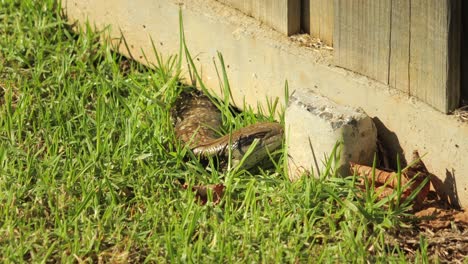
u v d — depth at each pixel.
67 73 12.21
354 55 10.38
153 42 12.33
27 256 9.34
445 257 9.27
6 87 11.91
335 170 10.03
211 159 10.59
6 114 11.30
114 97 11.73
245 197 9.89
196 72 11.69
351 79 10.38
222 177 10.52
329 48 10.84
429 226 9.59
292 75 10.93
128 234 9.54
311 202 9.76
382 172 9.91
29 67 12.32
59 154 10.71
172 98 11.74
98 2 12.81
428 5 9.55
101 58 12.75
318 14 10.87
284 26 11.07
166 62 12.10
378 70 10.20
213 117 11.48
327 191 9.67
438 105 9.73
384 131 10.26
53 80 12.05
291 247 9.27
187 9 11.80
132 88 11.73
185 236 9.39
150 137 10.93
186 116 11.52
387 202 9.74
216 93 11.80
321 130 10.06
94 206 9.93
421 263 9.10
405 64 9.94
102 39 12.83
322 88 10.67
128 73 12.54
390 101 10.09
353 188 9.78
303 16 11.06
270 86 11.17
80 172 10.33
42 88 11.91
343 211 9.61
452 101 9.67
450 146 9.68
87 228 9.48
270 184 10.28
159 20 12.16
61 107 11.50
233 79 11.58
